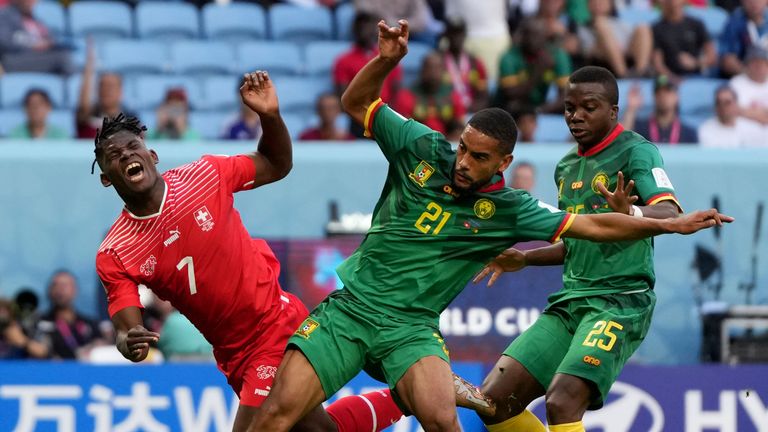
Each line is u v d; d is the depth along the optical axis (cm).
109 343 3481
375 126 2009
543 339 2228
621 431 2856
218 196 2047
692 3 5072
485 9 4547
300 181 3706
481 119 1909
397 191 1997
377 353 1972
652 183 2098
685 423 2866
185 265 2027
